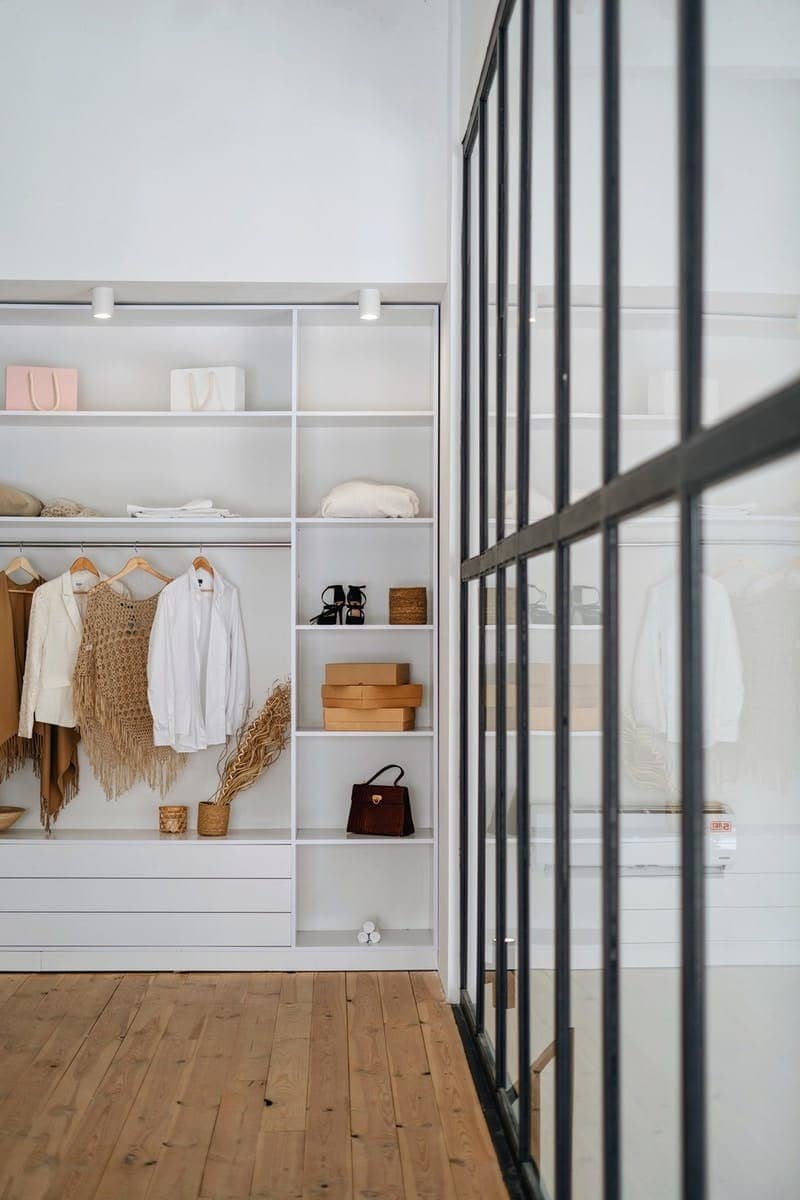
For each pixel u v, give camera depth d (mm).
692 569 1642
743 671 2879
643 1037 2771
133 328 5238
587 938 3018
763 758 2881
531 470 3482
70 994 4477
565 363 2619
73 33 4598
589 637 3205
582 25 3377
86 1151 3088
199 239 4590
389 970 4832
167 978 4707
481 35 3979
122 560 5277
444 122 4629
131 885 4789
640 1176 2539
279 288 4672
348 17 4629
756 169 3018
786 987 2695
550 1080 2801
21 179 4578
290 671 5160
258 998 4438
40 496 5215
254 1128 3240
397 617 4984
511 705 3455
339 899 5164
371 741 5188
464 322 4352
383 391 5227
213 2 4625
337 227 4602
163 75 4613
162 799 5195
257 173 4605
